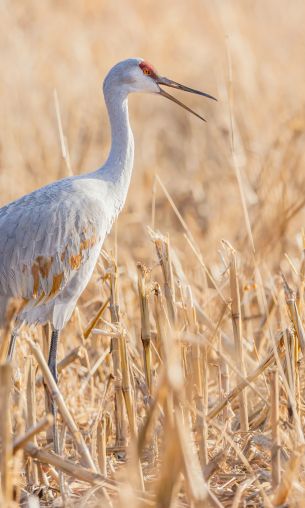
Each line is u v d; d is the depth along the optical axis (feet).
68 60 72.28
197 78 74.18
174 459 21.77
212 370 35.73
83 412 33.42
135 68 36.86
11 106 62.64
